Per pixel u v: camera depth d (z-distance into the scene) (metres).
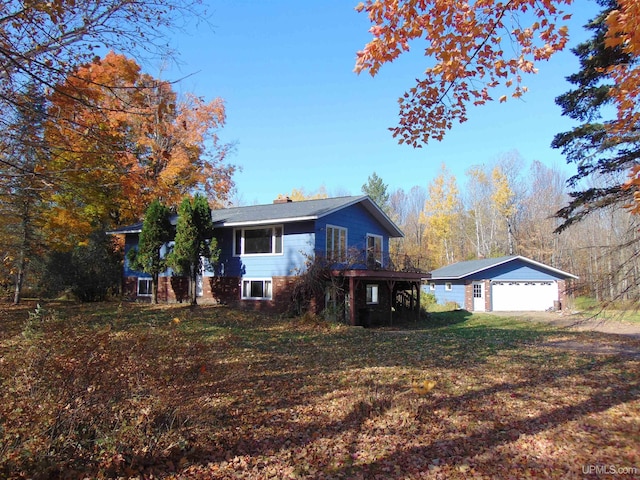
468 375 8.82
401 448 5.20
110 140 5.92
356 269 18.27
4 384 4.31
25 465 3.81
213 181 29.44
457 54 5.33
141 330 8.70
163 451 4.66
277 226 19.59
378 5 4.90
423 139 6.70
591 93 11.86
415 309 23.69
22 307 19.19
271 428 5.84
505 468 4.61
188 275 20.25
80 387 4.55
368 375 8.73
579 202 12.76
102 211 18.38
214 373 7.71
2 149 5.60
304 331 15.39
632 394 7.30
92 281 22.83
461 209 56.75
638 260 9.41
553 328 19.23
